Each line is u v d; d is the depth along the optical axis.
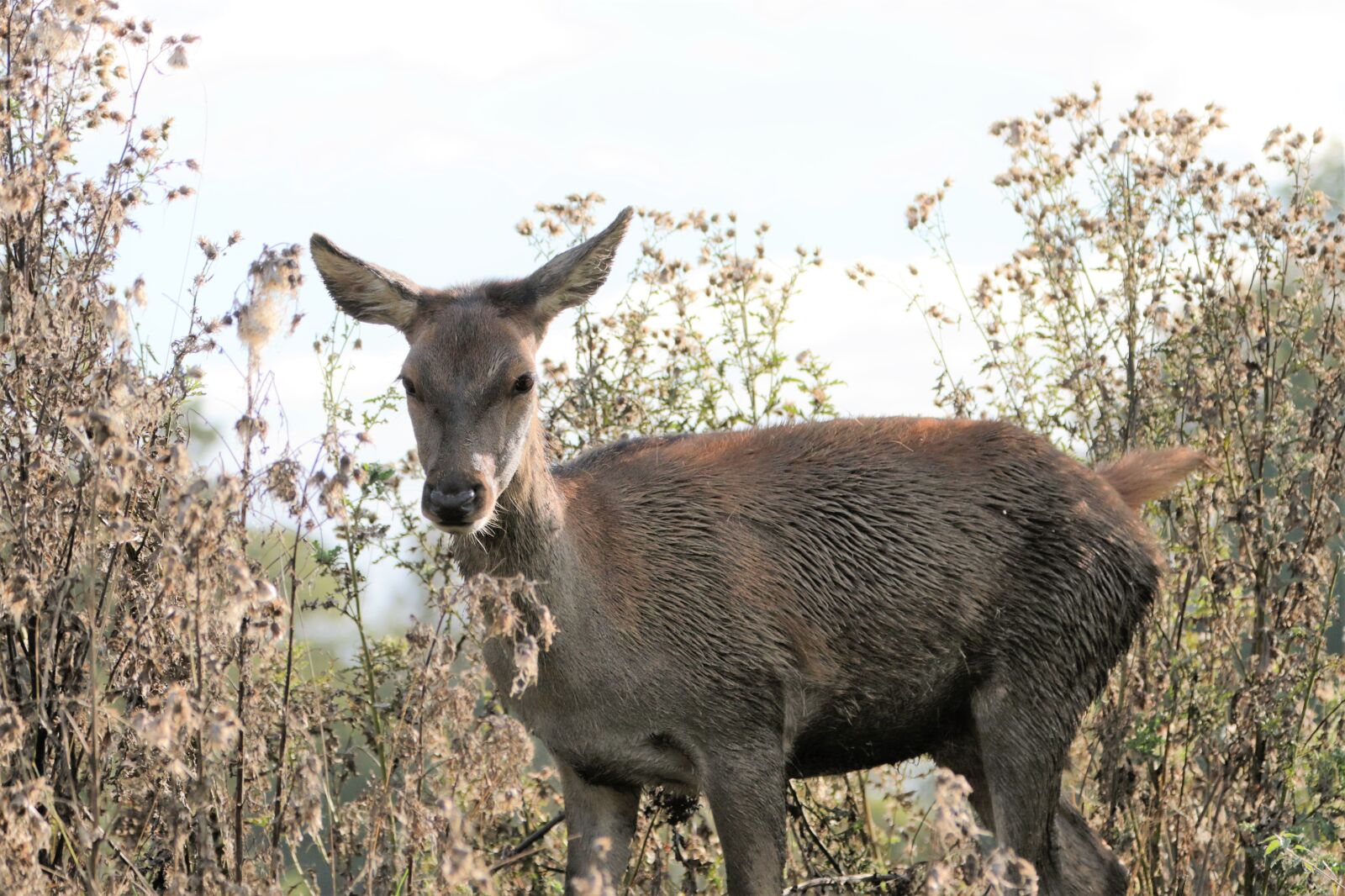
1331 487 22.03
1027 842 19.48
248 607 13.98
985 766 19.86
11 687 15.95
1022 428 20.58
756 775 18.23
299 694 18.52
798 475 19.41
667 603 18.03
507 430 16.86
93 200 17.36
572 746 18.23
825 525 19.14
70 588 15.16
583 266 18.00
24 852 12.87
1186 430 24.75
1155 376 23.64
